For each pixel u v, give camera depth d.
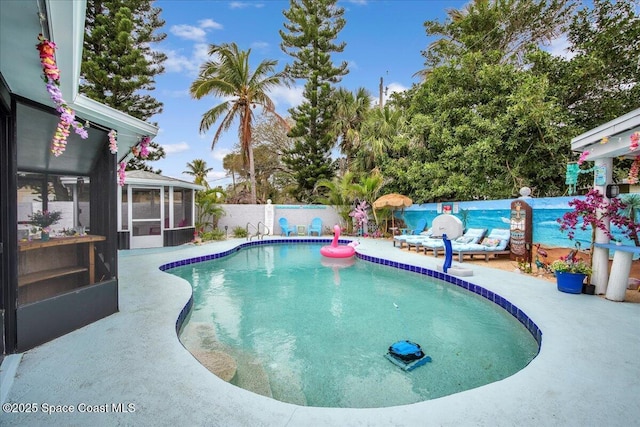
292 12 16.88
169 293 4.89
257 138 21.36
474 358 3.38
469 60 10.40
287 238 13.20
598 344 3.06
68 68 2.45
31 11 1.82
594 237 4.94
